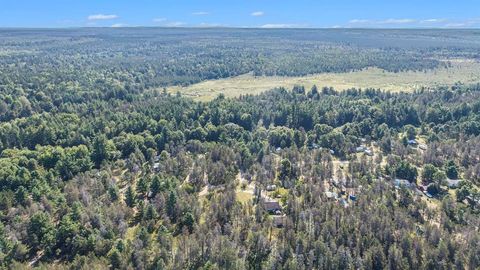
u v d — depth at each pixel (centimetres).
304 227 16700
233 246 15400
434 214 18250
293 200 18338
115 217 17288
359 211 17438
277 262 15038
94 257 15025
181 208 17888
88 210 17200
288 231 16112
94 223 16725
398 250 15200
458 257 14962
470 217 17575
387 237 15975
